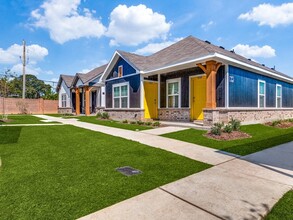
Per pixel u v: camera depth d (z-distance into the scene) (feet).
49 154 17.88
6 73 62.69
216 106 35.22
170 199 10.01
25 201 9.71
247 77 39.06
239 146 21.18
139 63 46.39
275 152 19.03
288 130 33.60
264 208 9.14
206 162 16.01
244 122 37.83
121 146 20.94
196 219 8.32
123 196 10.30
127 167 14.70
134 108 45.62
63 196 10.23
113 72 53.93
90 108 81.10
